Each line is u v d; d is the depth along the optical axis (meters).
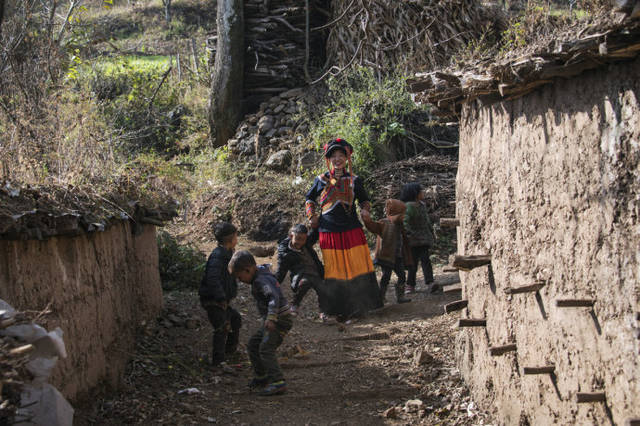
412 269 7.48
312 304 7.27
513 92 3.10
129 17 30.78
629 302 2.26
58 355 2.59
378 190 10.45
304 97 13.47
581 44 2.28
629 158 2.26
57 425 2.53
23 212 2.96
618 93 2.32
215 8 32.91
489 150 3.76
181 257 8.16
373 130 11.54
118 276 4.79
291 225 10.83
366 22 12.92
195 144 14.16
